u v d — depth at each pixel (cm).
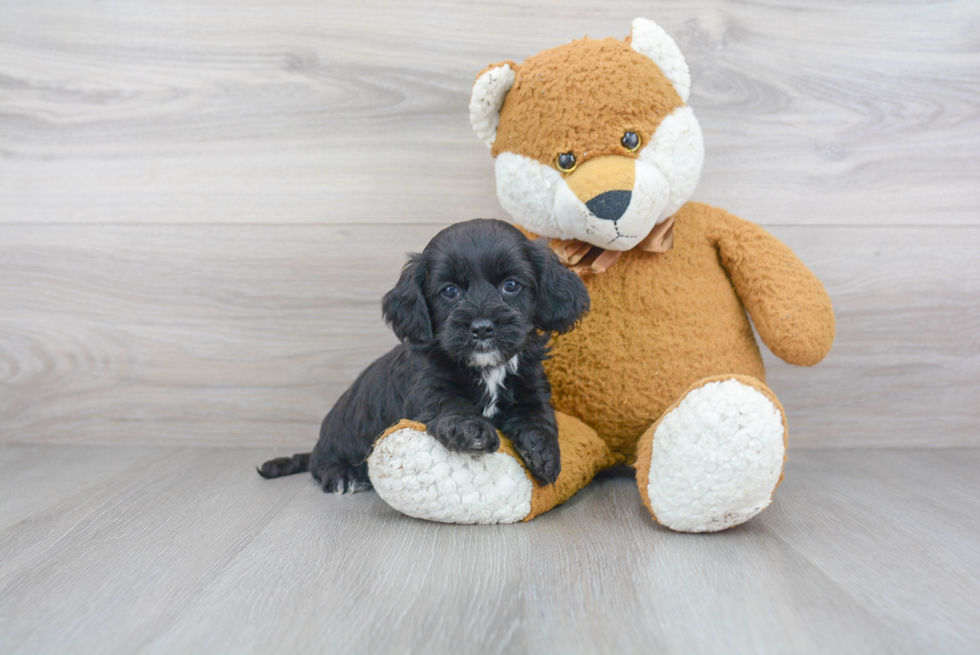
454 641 97
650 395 167
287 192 216
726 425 129
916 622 100
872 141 211
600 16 210
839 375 214
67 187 218
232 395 221
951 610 104
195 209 217
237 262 218
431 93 213
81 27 214
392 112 214
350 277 217
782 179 212
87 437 224
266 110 215
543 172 163
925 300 212
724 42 208
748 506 132
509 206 172
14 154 217
